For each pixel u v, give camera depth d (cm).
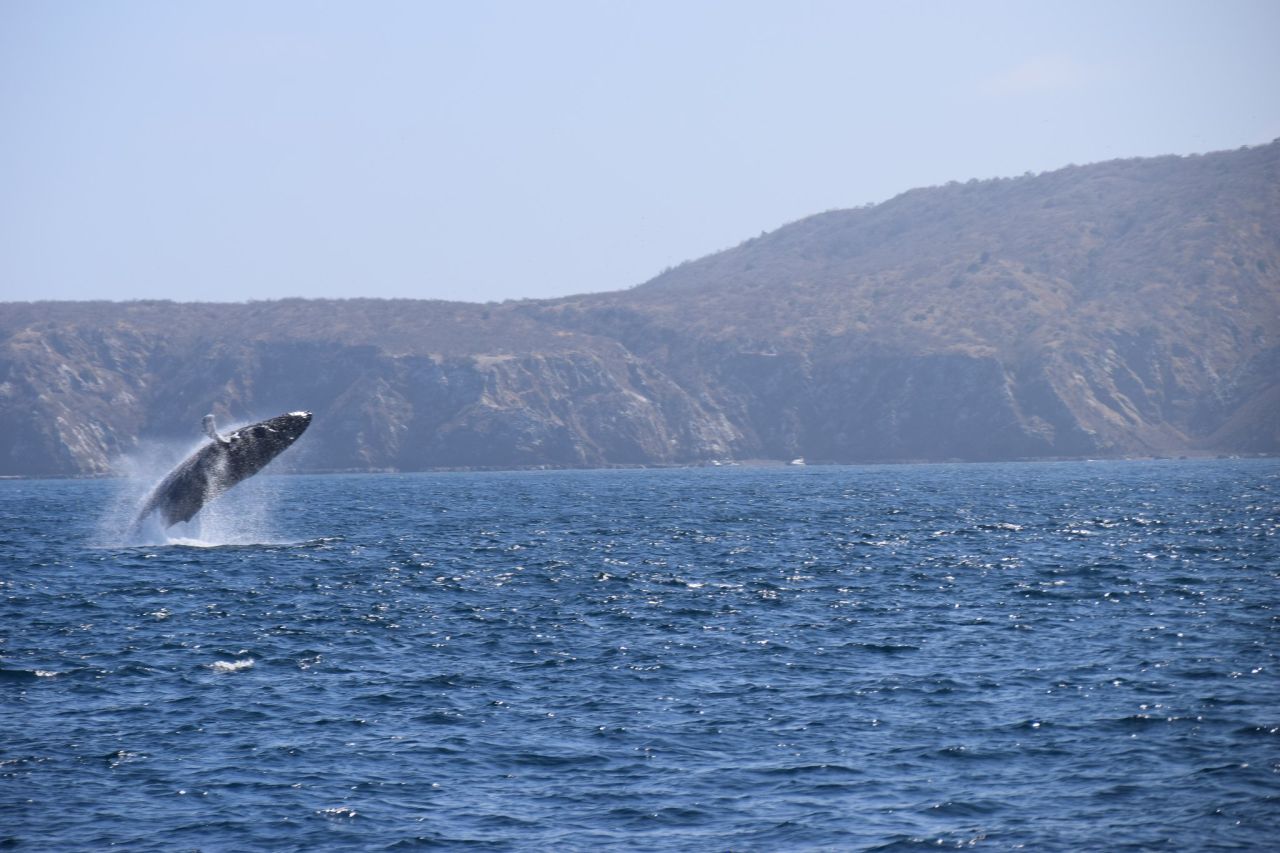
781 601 12100
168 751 7112
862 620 10944
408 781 6631
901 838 5844
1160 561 14712
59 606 11888
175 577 13975
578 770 6781
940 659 9225
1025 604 11656
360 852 5762
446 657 9494
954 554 16038
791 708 7888
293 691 8425
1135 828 5878
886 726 7469
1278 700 7831
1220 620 10594
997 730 7338
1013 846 5731
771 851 5741
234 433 13612
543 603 12094
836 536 19112
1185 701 7838
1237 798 6181
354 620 11106
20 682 8669
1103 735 7200
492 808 6256
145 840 5891
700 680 8656
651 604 11981
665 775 6688
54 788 6525
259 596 12525
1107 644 9644
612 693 8312
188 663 9281
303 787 6538
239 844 5844
